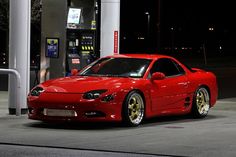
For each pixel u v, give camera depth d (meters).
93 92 10.34
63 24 14.59
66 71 14.98
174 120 12.07
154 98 11.24
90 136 9.71
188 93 12.10
